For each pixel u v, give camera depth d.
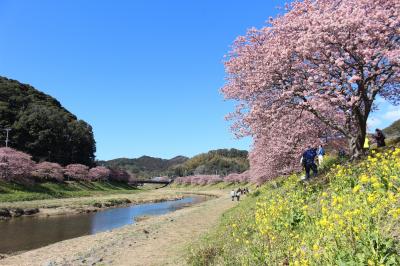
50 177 80.25
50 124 93.56
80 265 16.34
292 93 15.18
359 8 13.47
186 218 31.52
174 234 22.58
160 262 14.88
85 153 107.44
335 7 15.49
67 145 99.00
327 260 6.20
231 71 17.94
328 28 13.16
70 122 110.69
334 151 25.28
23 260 18.95
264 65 15.65
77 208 50.28
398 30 12.85
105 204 59.06
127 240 22.25
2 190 59.44
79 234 29.22
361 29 12.77
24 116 90.38
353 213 6.34
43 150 91.69
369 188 9.09
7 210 41.34
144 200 72.62
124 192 97.56
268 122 17.25
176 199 81.25
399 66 13.30
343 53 13.91
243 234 12.00
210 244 13.91
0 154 65.81
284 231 9.30
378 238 5.81
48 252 20.89
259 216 11.16
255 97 17.25
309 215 9.45
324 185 13.28
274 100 15.88
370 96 14.82
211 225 24.30
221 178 141.62
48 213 44.66
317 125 20.61
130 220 39.34
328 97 14.42
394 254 5.55
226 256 10.61
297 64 14.97
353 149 15.20
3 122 87.44
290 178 17.44
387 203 7.07
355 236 6.06
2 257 20.14
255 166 36.16
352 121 17.34
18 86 113.44
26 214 42.75
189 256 13.29
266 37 17.19
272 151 25.30
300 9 15.77
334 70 14.34
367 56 12.91
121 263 15.87
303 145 21.97
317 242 6.79
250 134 19.06
